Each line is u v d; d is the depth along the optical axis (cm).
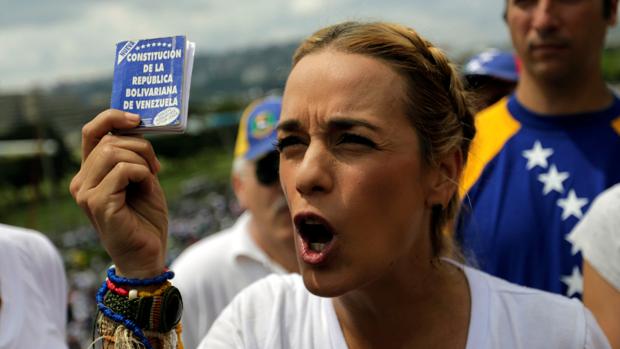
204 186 3734
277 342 153
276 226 285
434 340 152
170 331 147
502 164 271
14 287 230
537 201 261
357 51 139
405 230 141
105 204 140
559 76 264
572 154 266
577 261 247
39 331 230
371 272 136
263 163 284
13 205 2748
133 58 145
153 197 148
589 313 158
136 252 144
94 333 148
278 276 170
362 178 133
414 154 141
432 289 153
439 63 152
